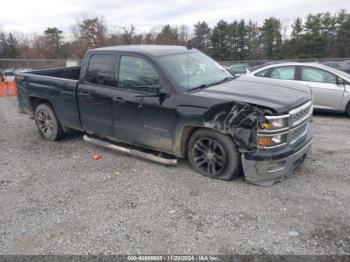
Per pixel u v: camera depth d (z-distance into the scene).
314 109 7.56
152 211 3.34
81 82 4.97
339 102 7.21
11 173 4.47
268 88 4.06
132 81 4.37
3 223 3.24
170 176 4.14
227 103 3.55
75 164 4.72
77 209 3.44
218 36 60.28
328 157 4.64
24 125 7.23
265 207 3.33
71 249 2.79
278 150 3.49
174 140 4.09
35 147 5.60
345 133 5.91
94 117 4.91
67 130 5.65
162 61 4.18
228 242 2.81
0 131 6.74
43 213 3.39
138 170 4.39
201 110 3.73
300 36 54.75
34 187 4.01
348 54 50.72
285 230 2.95
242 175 4.01
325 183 3.81
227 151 3.76
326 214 3.17
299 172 4.12
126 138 4.64
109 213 3.33
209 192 3.68
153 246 2.79
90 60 4.88
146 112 4.21
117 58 4.54
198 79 4.32
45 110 5.76
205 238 2.88
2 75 14.59
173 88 3.98
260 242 2.80
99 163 4.71
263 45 58.84
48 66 16.42
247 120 3.45
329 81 7.31
